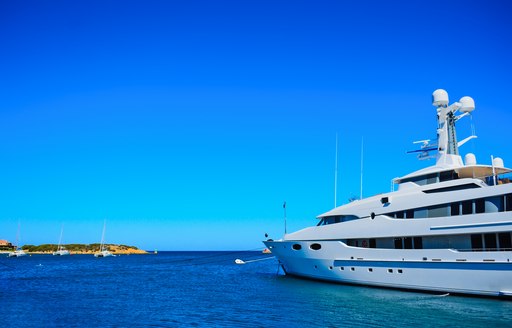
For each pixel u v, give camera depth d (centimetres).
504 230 2298
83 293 3569
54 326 2186
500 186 2366
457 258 2475
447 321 2081
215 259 12600
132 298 3203
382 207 2938
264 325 2128
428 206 2678
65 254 16075
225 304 2797
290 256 3534
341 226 3159
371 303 2541
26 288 4019
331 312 2358
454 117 3170
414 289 2716
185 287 3984
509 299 2384
